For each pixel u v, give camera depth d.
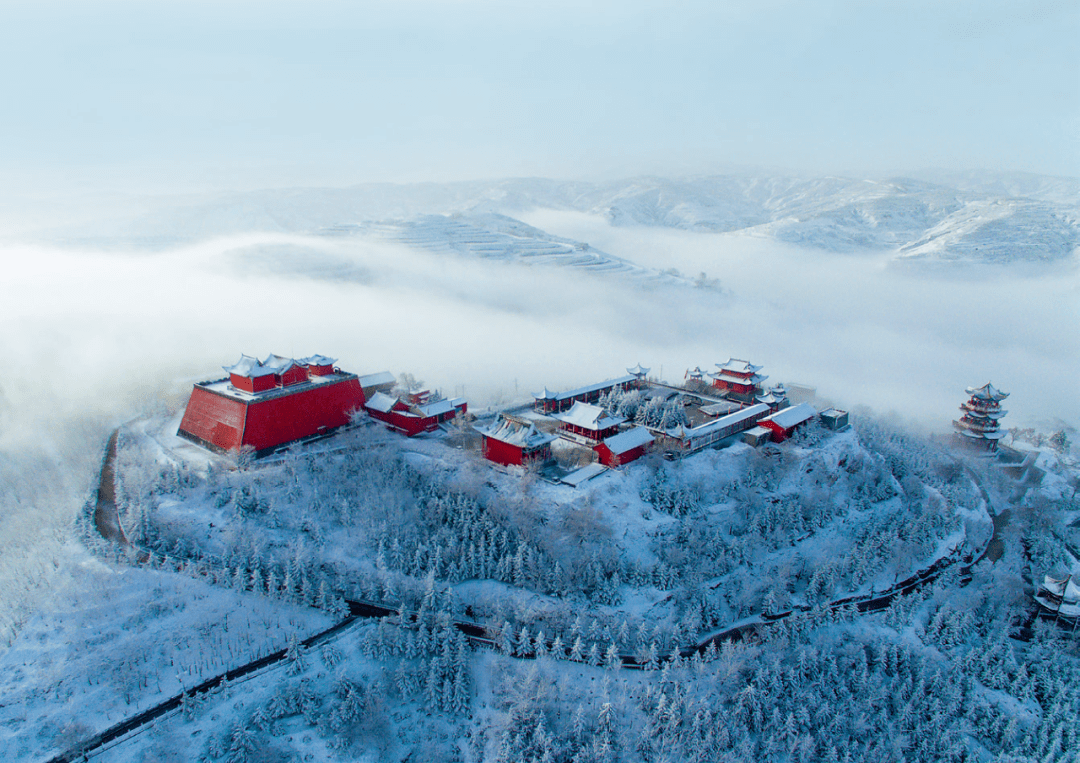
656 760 99.00
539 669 110.62
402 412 170.25
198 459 154.50
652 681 110.69
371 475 142.88
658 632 118.00
